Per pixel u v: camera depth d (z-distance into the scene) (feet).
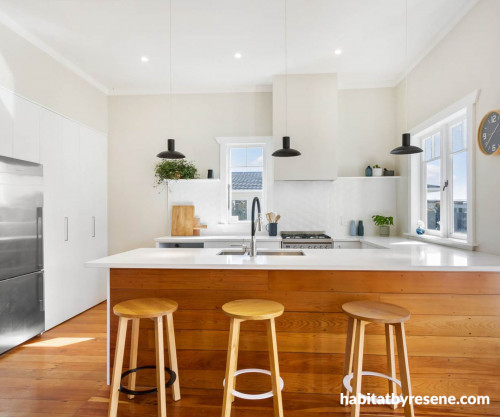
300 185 14.62
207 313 6.99
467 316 6.59
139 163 15.15
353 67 12.87
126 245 15.14
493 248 7.84
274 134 13.38
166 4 8.87
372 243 11.38
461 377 6.59
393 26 10.00
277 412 5.66
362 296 6.75
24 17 9.41
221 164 14.89
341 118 14.67
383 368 6.74
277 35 10.52
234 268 6.45
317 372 6.85
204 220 14.96
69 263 12.03
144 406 6.62
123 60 12.22
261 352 6.91
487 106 8.04
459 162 10.05
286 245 12.75
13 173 9.28
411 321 6.67
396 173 14.32
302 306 6.85
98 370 8.09
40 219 10.32
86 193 13.28
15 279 9.30
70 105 12.40
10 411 6.48
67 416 6.33
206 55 11.87
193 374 7.03
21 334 9.50
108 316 7.21
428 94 11.21
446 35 9.96
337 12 9.28
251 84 14.61
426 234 12.01
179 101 15.14
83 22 9.73
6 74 9.43
